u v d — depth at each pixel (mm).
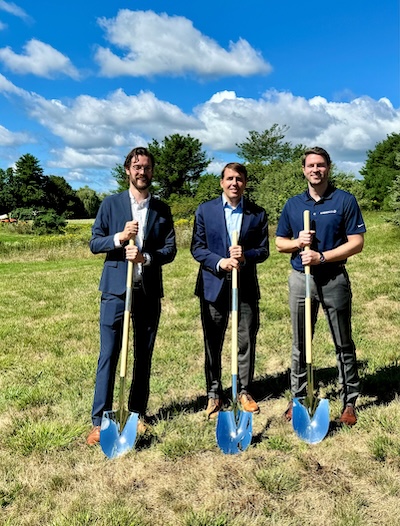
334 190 3521
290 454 3283
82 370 5090
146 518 2676
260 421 3814
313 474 3027
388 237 16109
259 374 4891
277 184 28703
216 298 3799
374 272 10055
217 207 3811
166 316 7375
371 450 3232
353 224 3465
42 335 6637
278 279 9938
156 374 4941
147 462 3250
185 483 2994
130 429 3383
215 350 3953
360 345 5469
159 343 5961
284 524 2592
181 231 22047
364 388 4250
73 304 8891
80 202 77312
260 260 3838
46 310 8438
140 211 3549
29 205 70312
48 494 2920
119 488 2980
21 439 3537
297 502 2777
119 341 3588
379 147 45469
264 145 50406
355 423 3590
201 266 3961
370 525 2557
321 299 3568
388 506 2699
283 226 3713
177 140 57781
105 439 3316
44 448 3455
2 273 14805
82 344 6176
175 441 3426
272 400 4238
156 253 3545
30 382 4836
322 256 3398
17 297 9898
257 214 3877
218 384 4008
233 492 2896
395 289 8250
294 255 3697
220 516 2668
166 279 10938
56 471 3174
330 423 3656
